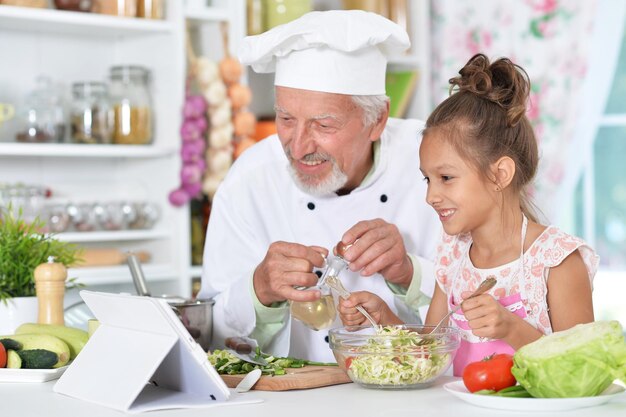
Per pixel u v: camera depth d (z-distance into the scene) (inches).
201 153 129.9
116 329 61.5
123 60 139.9
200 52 138.3
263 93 148.5
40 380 66.8
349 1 151.6
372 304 69.6
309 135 75.5
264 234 88.2
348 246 73.2
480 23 162.7
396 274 77.5
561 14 155.4
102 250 128.6
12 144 119.6
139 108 130.9
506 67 70.1
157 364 54.8
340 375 63.0
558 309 68.3
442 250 76.1
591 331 52.4
